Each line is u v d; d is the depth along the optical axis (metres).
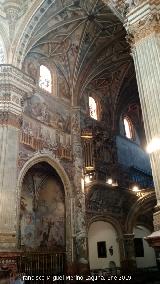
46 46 18.55
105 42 19.89
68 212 16.72
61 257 15.86
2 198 12.73
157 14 9.36
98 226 22.34
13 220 12.79
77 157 18.20
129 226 21.03
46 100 17.73
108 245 21.39
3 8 15.66
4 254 11.85
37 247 16.97
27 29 15.87
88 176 18.42
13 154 13.94
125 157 23.48
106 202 19.86
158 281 19.52
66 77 20.05
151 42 9.04
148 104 8.39
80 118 19.83
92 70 20.77
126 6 10.30
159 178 7.62
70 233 16.28
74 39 19.09
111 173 20.98
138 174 24.06
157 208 7.54
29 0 15.68
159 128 7.94
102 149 21.12
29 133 15.72
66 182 17.16
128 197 21.61
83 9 17.34
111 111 23.72
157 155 7.79
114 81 23.42
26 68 17.02
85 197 17.88
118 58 21.56
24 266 13.85
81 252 16.03
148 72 8.73
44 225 17.66
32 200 18.05
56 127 17.77
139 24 9.55
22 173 14.47
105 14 17.88
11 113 14.52
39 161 15.93
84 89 20.80
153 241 6.82
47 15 16.48
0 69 14.72
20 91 15.23
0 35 15.90
